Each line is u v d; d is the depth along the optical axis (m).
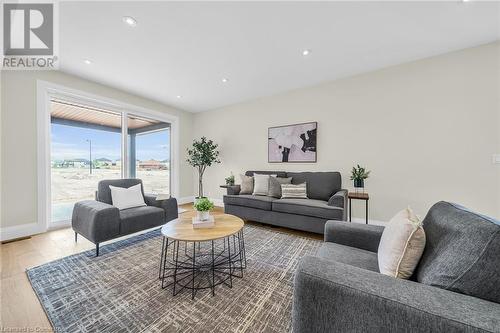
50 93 2.90
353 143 3.22
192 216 2.14
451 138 2.56
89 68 2.87
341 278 0.76
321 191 3.13
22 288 1.55
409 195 2.82
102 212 2.10
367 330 0.68
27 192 2.66
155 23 1.97
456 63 2.51
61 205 3.11
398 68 2.86
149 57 2.59
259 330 1.17
